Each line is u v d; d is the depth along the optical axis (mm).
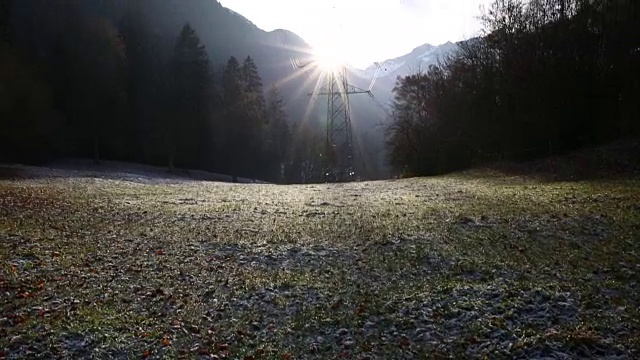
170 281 9859
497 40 38688
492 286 9125
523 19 36812
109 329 7645
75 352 6980
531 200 17703
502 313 8039
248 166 73625
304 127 95125
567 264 10305
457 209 16750
